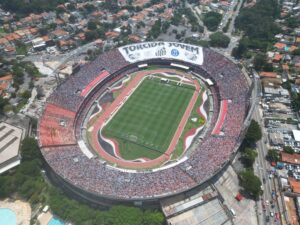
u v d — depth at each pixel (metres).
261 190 100.56
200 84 156.75
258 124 123.69
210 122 131.50
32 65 174.38
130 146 122.62
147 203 97.44
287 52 181.12
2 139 119.75
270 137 121.69
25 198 101.81
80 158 111.00
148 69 170.38
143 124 132.50
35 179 106.12
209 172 102.06
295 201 97.94
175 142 123.12
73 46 197.25
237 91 141.75
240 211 96.88
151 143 123.38
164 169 106.00
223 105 135.75
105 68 161.12
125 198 93.69
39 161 111.75
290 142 120.25
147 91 152.75
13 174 109.69
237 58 182.12
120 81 160.88
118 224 87.81
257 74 159.00
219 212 92.50
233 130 119.38
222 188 102.31
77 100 140.25
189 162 107.44
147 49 174.75
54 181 108.12
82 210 93.31
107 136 127.62
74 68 153.00
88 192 97.06
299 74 159.12
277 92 144.75
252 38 197.75
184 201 95.81
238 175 106.81
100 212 92.12
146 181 100.38
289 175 107.44
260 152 117.19
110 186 98.25
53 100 136.12
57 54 190.38
